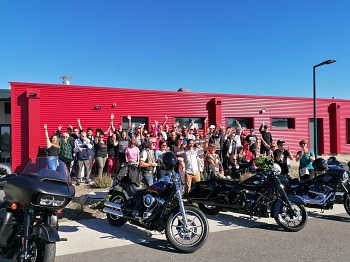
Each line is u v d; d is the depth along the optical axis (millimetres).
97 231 5996
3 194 4566
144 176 7984
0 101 16766
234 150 12148
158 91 16484
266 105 19125
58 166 4535
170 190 5273
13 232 4082
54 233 3779
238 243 5320
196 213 5047
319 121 21281
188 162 8062
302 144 8859
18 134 13727
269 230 6105
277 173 6371
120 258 4680
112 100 15570
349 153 21641
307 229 6156
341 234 5805
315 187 7082
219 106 17578
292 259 4590
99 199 8430
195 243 4914
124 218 5957
